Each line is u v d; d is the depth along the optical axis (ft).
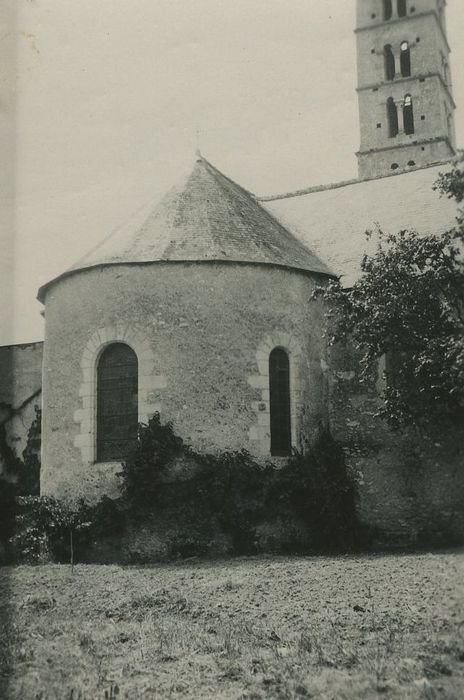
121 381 57.72
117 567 50.55
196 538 53.62
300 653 29.30
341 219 71.56
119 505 54.39
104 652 30.53
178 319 57.16
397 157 120.37
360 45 125.08
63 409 58.90
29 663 29.22
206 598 38.96
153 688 26.48
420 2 122.21
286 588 40.52
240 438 56.18
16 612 37.09
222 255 58.34
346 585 40.50
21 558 55.06
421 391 51.72
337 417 60.85
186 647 30.76
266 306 58.75
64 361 59.52
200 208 63.00
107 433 57.41
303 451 58.34
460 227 52.95
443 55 126.00
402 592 38.01
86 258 61.62
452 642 29.01
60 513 55.52
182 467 55.11
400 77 122.11
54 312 61.21
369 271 54.19
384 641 29.81
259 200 78.33
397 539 57.21
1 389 75.66
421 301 52.03
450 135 126.82
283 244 63.62
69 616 36.17
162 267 57.82
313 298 57.21
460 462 56.80
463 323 50.72
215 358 56.90
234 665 28.37
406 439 58.39
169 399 56.03
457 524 56.13
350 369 61.11
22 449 75.10
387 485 58.23
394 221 68.33
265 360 57.93
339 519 56.44
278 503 55.52
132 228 62.49
